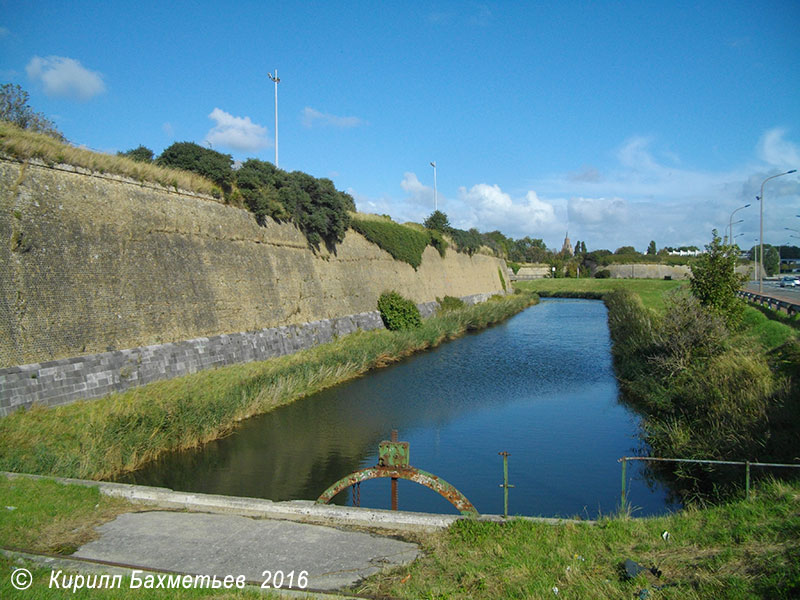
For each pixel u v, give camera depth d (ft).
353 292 109.91
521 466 46.03
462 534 23.62
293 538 23.85
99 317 54.39
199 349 65.62
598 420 60.29
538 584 18.88
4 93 90.22
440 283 162.81
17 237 48.47
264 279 83.15
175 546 22.84
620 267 358.23
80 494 27.94
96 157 59.72
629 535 23.67
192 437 49.11
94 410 46.42
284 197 91.40
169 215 67.92
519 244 465.47
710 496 36.88
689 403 51.06
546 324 153.58
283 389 64.08
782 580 17.04
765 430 38.11
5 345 45.09
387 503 39.04
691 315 63.57
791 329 73.00
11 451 36.76
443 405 66.13
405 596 18.39
